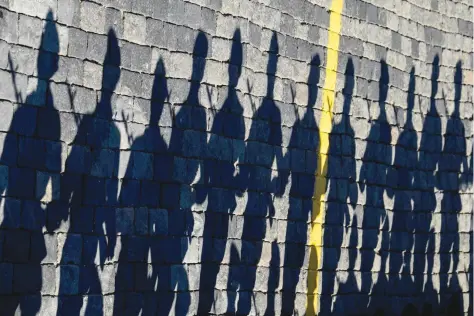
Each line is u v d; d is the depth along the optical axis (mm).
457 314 8742
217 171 6633
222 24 6703
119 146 5973
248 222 6855
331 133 7586
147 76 6168
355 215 7770
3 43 5281
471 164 9023
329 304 7496
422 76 8594
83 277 5723
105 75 5891
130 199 6039
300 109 7336
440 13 8852
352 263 7727
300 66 7348
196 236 6461
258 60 6980
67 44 5648
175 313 6309
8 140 5312
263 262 6961
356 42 7875
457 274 8820
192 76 6469
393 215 8156
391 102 8219
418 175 8445
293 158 7246
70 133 5668
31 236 5434
